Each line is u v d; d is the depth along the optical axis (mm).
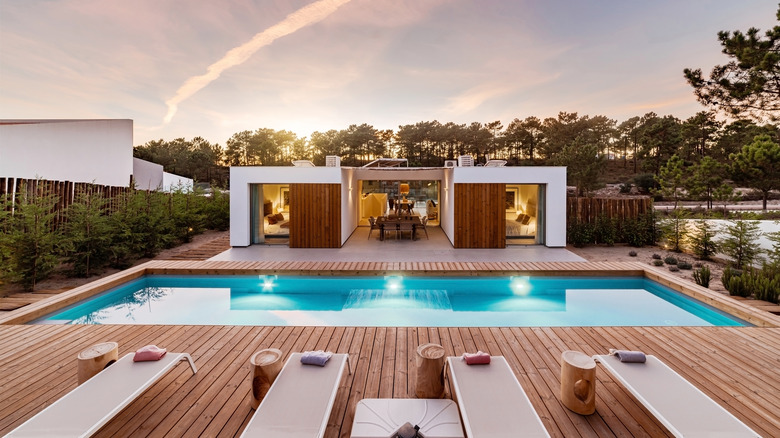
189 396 3561
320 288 8609
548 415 3268
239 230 11867
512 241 12469
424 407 2984
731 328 5293
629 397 3564
